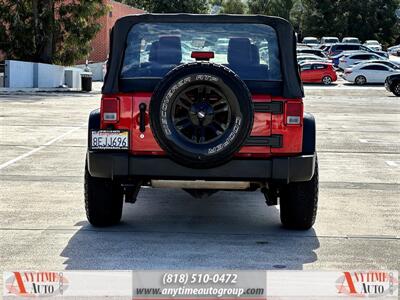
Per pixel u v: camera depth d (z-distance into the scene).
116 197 8.43
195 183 7.73
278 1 101.50
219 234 8.36
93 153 7.75
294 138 7.68
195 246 7.80
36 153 14.77
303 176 7.71
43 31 41.75
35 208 9.59
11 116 22.72
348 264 7.17
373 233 8.50
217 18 8.12
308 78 48.81
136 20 8.06
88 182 8.23
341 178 12.43
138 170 7.68
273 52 7.94
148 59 8.04
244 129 7.28
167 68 8.02
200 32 8.12
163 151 7.68
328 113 26.55
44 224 8.71
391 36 95.81
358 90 42.62
